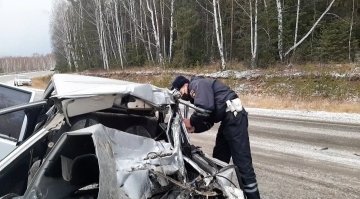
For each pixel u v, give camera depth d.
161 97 4.06
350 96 21.48
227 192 3.56
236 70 29.94
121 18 52.97
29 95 5.35
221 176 3.69
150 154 3.54
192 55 41.00
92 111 3.71
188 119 4.54
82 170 3.57
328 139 10.07
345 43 30.48
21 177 3.91
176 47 42.06
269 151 8.74
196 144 9.56
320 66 25.88
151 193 3.33
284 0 35.38
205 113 4.43
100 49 58.56
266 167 7.39
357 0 32.91
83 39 61.03
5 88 5.29
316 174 6.87
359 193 5.86
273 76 26.00
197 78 4.68
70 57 68.62
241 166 4.62
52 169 3.33
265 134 11.03
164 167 3.48
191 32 41.56
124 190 3.14
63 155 3.39
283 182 6.43
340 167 7.31
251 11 31.98
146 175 3.31
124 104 4.00
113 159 3.17
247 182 4.61
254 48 31.27
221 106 4.59
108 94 3.64
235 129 4.60
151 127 4.42
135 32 49.69
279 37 30.73
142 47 50.31
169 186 3.49
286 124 12.98
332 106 18.42
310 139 10.11
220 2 41.22
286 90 24.11
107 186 2.95
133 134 4.00
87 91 3.61
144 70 40.94
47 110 4.82
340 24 30.89
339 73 23.44
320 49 30.72
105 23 54.72
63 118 3.73
